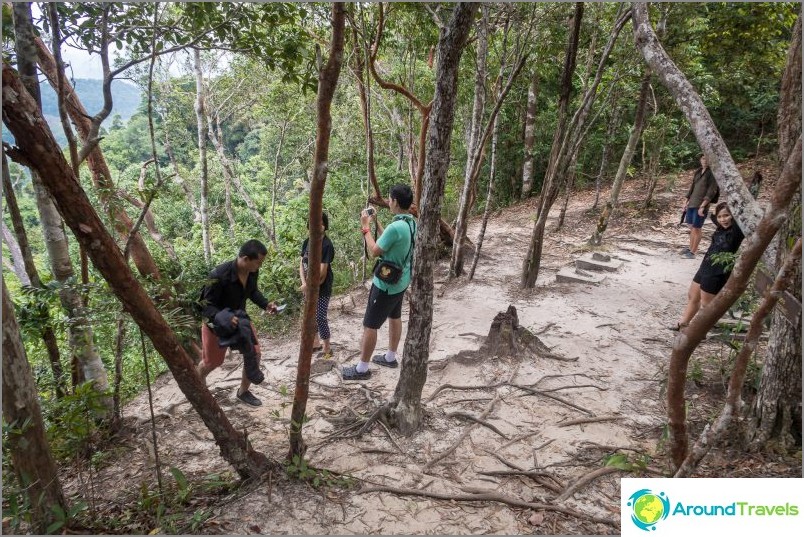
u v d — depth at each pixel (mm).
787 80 3227
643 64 8289
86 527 2930
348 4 6320
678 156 13031
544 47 8125
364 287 8117
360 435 3836
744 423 3732
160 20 3725
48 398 3867
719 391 4328
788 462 3221
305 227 10328
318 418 4148
